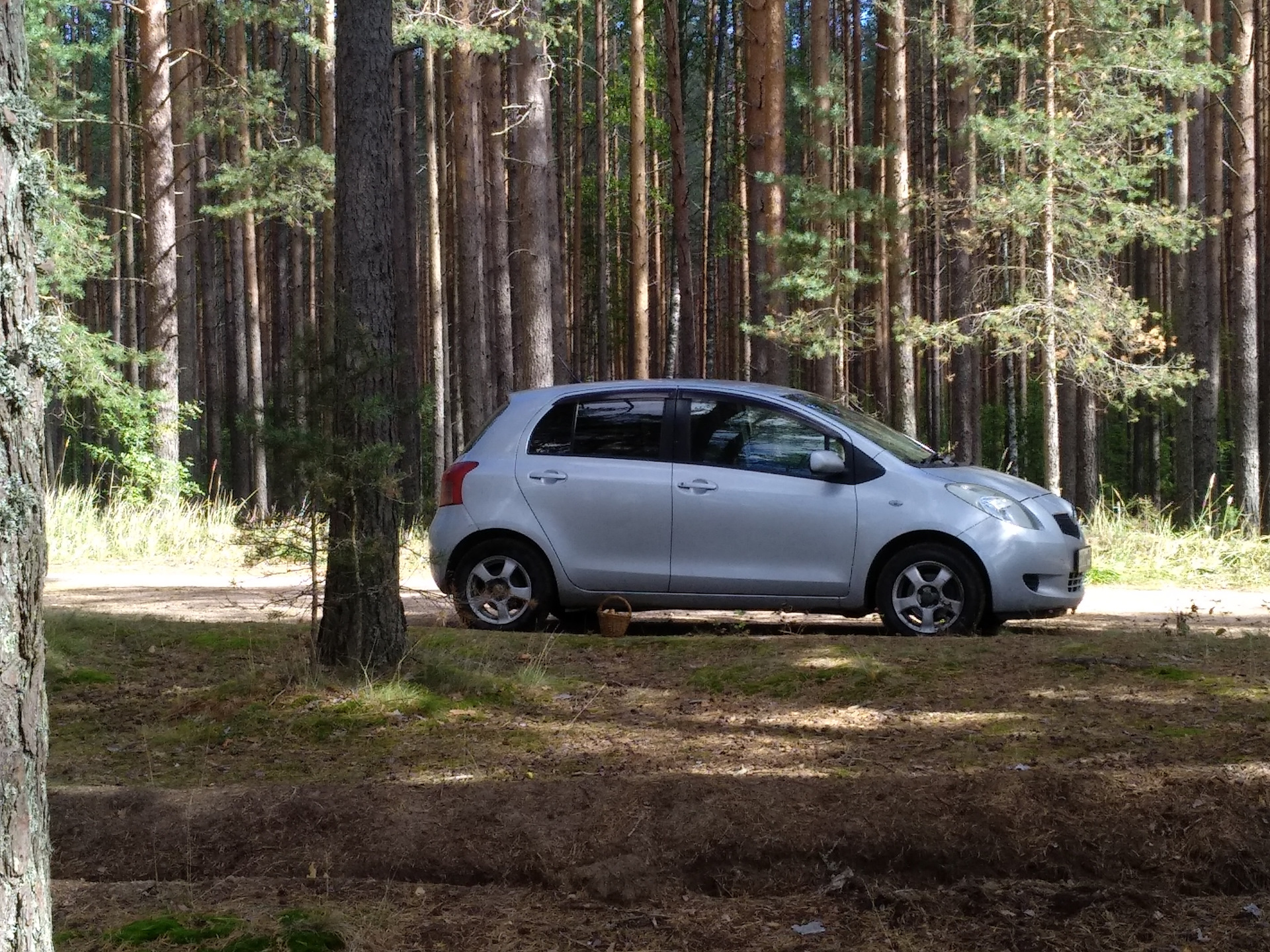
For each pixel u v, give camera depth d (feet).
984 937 12.92
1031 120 55.42
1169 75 55.57
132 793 16.28
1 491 7.85
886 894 13.94
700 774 16.47
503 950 12.67
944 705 19.75
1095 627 30.42
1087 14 55.42
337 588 22.07
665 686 22.18
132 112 117.39
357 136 21.56
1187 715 18.37
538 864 14.87
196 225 98.63
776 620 32.01
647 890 14.28
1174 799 14.93
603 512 28.58
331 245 82.58
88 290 123.24
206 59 67.56
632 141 82.64
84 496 57.31
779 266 61.77
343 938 12.62
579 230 114.93
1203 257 69.82
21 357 7.97
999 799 15.11
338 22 21.81
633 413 29.25
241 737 19.53
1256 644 23.56
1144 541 48.96
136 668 24.14
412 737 19.29
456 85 70.18
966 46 59.88
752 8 61.31
